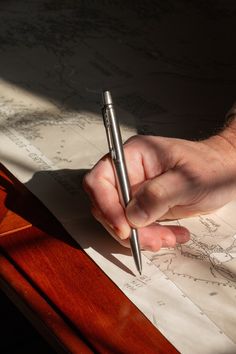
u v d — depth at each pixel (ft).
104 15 3.67
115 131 2.36
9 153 2.73
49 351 3.42
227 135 2.56
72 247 2.38
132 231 2.30
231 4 3.81
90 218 2.46
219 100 3.04
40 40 3.43
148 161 2.45
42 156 2.73
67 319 2.16
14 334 3.47
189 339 2.10
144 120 2.91
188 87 3.11
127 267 2.30
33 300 2.22
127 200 2.33
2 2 3.76
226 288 2.24
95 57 3.31
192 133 2.84
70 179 2.62
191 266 2.31
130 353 2.07
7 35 3.47
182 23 3.61
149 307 2.18
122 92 3.07
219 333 2.11
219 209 2.51
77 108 2.99
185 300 2.21
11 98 3.05
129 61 3.29
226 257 2.35
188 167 2.40
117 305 2.19
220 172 2.43
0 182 2.61
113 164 2.39
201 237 2.41
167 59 3.32
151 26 3.58
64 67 3.24
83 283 2.26
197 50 3.39
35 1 3.79
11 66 3.24
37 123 2.90
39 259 2.34
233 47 3.43
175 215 2.47
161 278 2.27
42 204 2.52
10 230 2.43
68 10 3.71
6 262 2.33
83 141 2.81
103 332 2.12
